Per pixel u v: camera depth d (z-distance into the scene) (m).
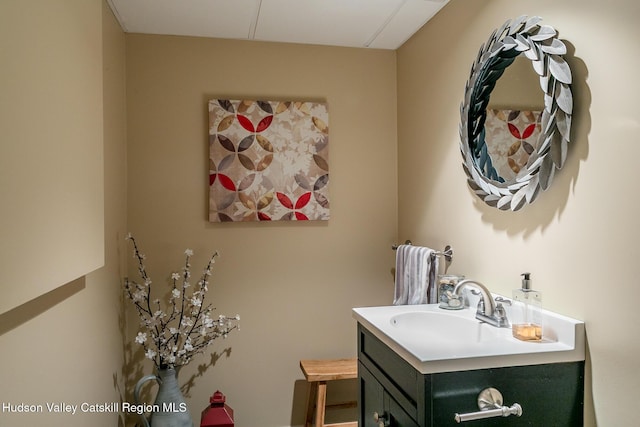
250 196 2.57
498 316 1.63
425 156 2.41
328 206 2.67
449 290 1.94
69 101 1.37
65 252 1.33
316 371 2.43
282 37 2.58
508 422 1.34
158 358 2.48
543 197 1.52
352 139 2.74
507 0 1.70
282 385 2.65
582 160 1.35
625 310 1.22
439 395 1.30
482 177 1.80
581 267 1.36
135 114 2.49
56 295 1.43
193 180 2.55
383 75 2.76
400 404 1.49
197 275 2.56
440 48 2.24
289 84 2.66
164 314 2.52
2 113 0.97
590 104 1.32
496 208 1.78
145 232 2.50
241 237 2.61
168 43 2.53
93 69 1.60
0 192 0.96
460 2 2.05
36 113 1.14
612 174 1.25
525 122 1.56
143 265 2.49
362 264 2.74
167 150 2.53
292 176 2.62
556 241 1.46
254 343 2.62
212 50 2.58
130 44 2.49
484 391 1.32
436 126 2.28
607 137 1.26
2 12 0.97
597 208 1.30
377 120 2.75
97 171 1.64
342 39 2.62
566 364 1.37
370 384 1.79
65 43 1.34
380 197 2.76
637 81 1.17
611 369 1.27
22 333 1.19
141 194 2.50
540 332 1.45
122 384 2.38
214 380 2.57
